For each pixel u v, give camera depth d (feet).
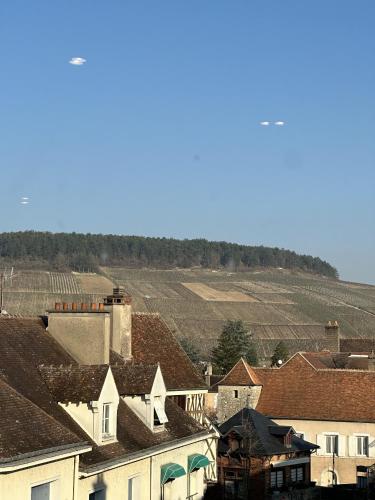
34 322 115.55
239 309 570.87
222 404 237.86
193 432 124.57
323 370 236.02
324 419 222.48
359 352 371.56
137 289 596.70
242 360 240.73
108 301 130.41
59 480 84.99
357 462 218.59
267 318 559.38
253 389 234.17
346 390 228.22
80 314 114.32
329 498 180.04
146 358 139.23
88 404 97.25
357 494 178.81
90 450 92.22
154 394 112.98
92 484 92.68
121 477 99.86
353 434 220.02
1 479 75.10
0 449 76.13
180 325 514.27
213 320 534.78
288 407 228.43
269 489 168.45
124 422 107.55
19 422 82.94
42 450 80.89
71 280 585.22
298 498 173.88
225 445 171.42
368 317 592.19
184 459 121.19
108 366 101.04
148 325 146.41
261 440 171.01
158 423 114.42
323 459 221.66
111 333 129.70
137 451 102.83
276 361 403.75
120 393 111.86
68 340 114.52
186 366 144.46
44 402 96.53
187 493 122.21
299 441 181.57
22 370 100.12
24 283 553.23
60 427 88.33
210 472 150.51
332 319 574.15
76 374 100.48
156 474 110.01
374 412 220.02
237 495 169.37
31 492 80.84
